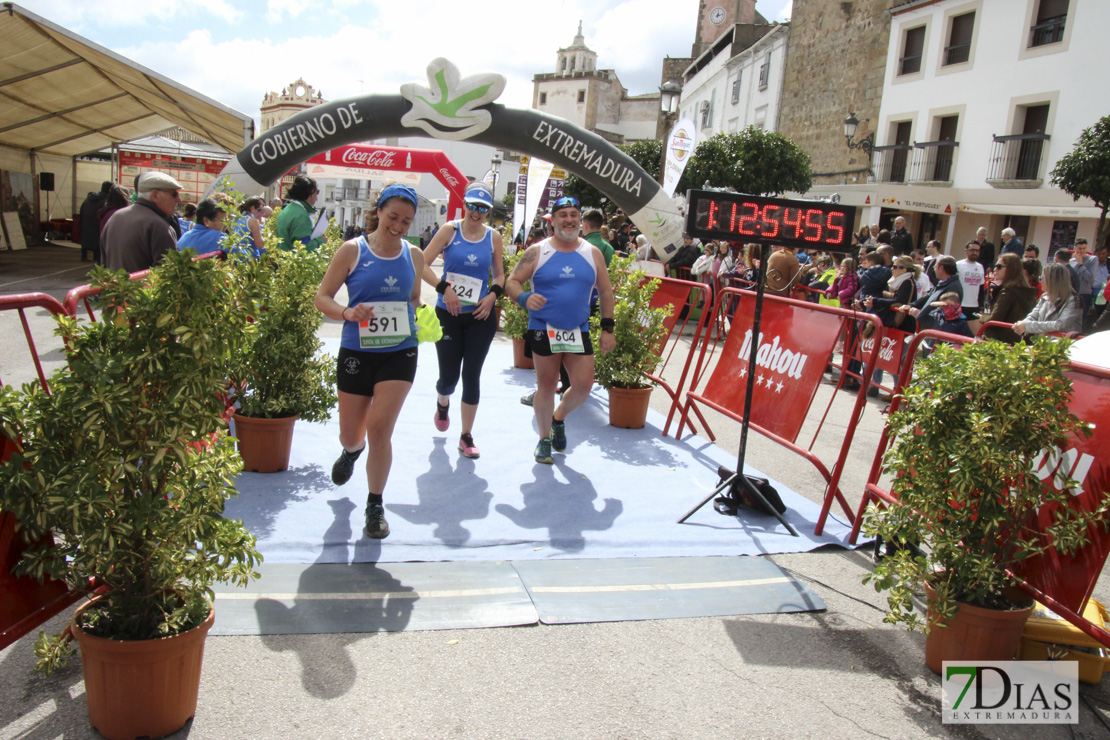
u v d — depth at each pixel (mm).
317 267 4570
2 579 2160
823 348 4508
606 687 2619
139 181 5531
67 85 15531
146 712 2139
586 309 4820
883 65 21859
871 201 18594
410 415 6074
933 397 2736
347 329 3717
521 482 4680
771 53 27984
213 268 2084
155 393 2111
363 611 3018
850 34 23234
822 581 3605
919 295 9336
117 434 2018
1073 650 2799
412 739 2275
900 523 2850
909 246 14133
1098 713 2611
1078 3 16312
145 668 2090
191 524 2123
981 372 2631
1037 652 2801
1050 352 2551
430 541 3719
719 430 6449
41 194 22875
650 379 6367
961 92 19172
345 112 8586
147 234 5453
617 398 6102
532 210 17094
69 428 2020
